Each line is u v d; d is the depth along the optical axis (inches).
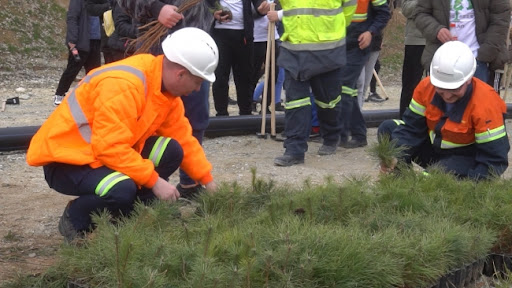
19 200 200.1
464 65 172.9
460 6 239.0
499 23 236.2
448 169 185.9
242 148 287.9
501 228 154.4
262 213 151.6
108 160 137.0
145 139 148.3
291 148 253.8
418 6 248.2
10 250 156.8
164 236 131.0
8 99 421.4
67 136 139.1
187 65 139.6
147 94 141.3
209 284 109.5
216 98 328.5
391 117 356.8
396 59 826.8
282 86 387.2
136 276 113.3
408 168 180.1
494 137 177.0
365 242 129.0
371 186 166.9
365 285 121.8
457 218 156.3
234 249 124.0
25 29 701.3
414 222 146.2
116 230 125.4
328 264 120.4
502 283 135.9
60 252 132.6
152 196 152.6
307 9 243.6
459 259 139.9
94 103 136.8
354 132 290.5
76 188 141.1
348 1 252.2
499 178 174.4
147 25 175.2
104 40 340.8
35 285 129.8
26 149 268.7
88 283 124.5
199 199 159.5
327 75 257.0
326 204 154.6
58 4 757.9
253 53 326.0
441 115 184.9
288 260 118.1
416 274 130.2
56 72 637.9
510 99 548.1
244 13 314.3
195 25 181.6
